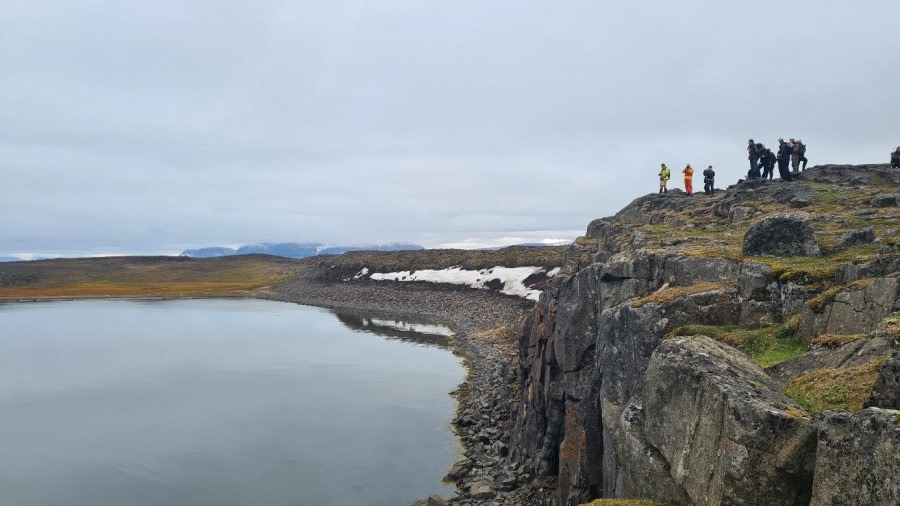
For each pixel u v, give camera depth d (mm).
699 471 12727
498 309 104188
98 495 34625
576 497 24031
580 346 27031
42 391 58781
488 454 38938
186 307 145625
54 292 184625
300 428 46250
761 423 11234
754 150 47781
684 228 39906
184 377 64625
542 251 132500
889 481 8750
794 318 18078
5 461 39906
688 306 20359
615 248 38562
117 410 51844
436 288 133375
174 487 35625
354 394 56219
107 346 85375
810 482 10867
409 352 77750
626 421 16406
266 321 114250
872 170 43312
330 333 96562
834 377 12562
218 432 45594
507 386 50125
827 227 28438
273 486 35500
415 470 37281
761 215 35906
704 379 13219
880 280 15047
